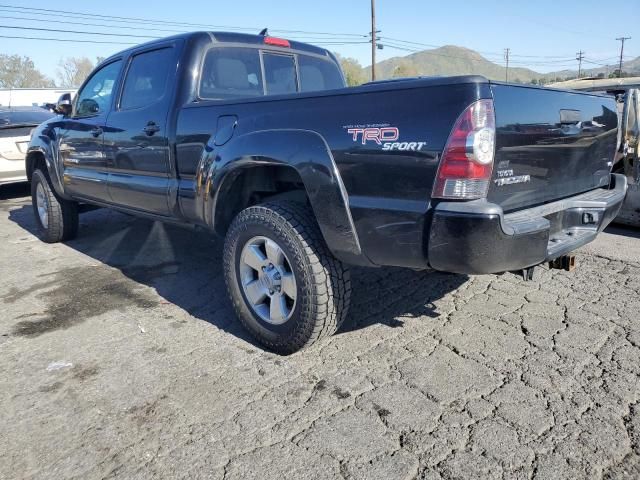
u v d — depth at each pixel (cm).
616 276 427
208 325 357
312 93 277
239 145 307
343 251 272
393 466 214
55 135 532
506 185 254
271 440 233
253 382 281
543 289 402
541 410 248
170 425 246
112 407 261
